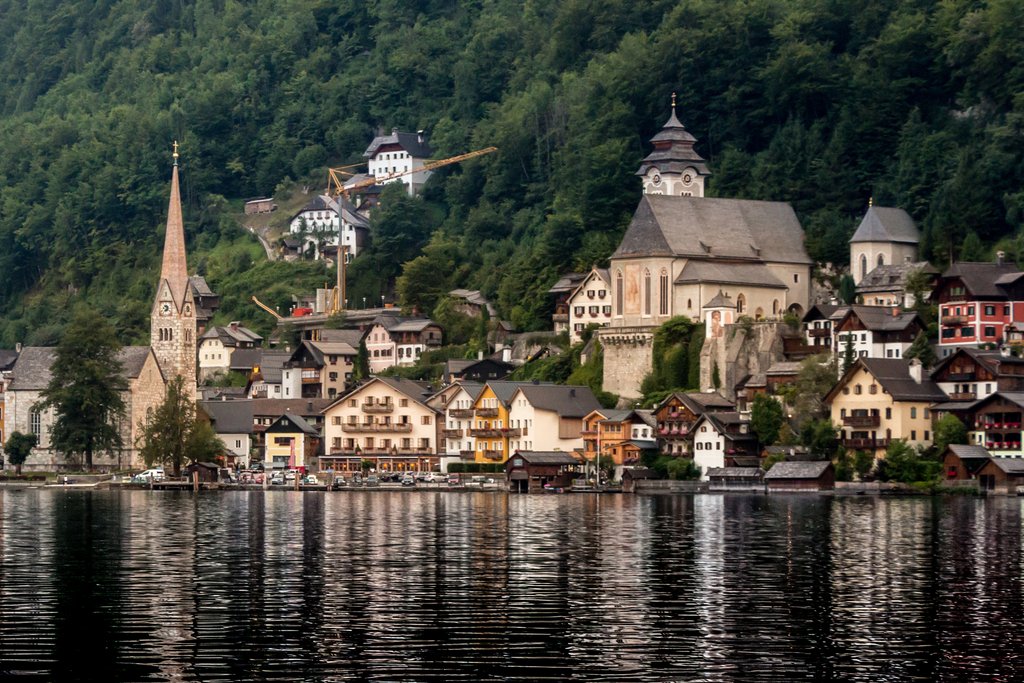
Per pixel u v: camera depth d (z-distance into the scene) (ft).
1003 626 388.16
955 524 646.74
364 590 440.04
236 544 563.89
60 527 641.81
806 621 393.91
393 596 428.97
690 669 343.26
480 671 340.59
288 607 410.72
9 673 338.13
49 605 412.77
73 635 373.40
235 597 426.92
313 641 367.45
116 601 419.13
